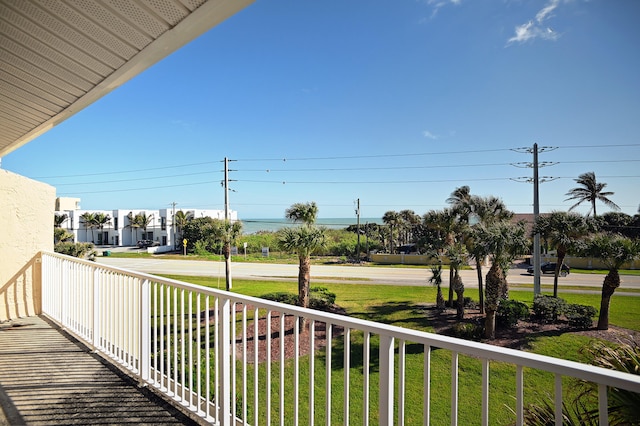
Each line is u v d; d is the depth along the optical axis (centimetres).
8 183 468
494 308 1168
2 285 462
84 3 197
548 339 1158
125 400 262
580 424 219
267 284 2069
